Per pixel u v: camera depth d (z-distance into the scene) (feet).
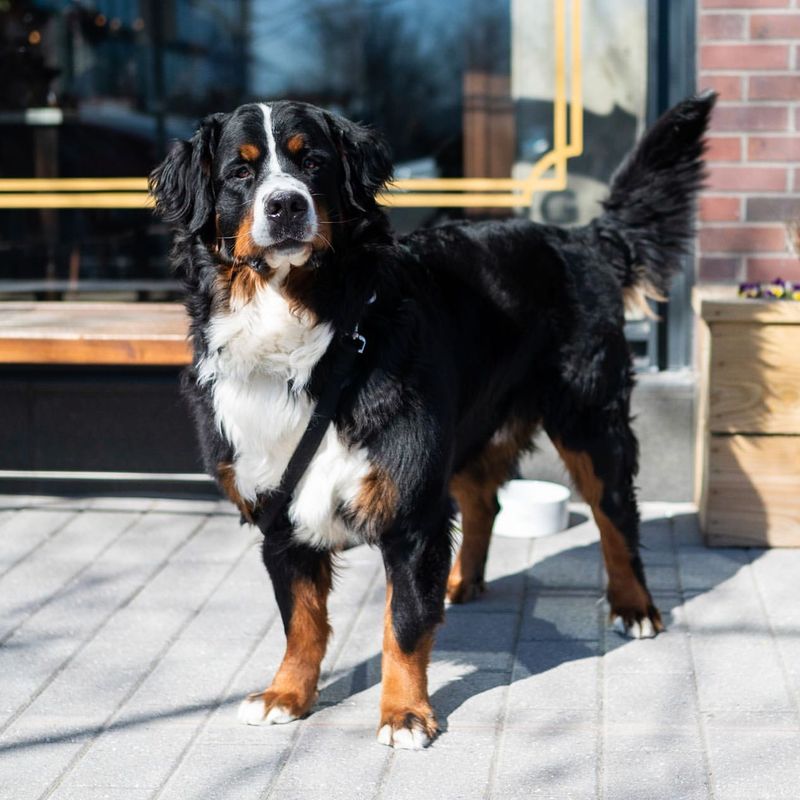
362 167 9.85
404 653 9.74
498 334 11.17
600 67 16.12
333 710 10.19
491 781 8.93
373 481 9.59
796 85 14.87
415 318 9.98
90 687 10.73
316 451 9.60
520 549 14.17
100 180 18.07
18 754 9.53
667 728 9.69
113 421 16.33
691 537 14.37
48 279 18.47
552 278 11.76
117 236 18.33
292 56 18.83
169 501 16.12
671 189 12.71
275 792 8.87
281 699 10.00
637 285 12.84
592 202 16.60
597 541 14.40
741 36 14.85
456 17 17.03
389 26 17.67
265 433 9.62
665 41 15.47
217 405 9.80
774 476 13.74
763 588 12.69
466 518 12.53
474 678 10.73
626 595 11.75
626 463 11.96
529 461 15.88
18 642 11.71
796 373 13.50
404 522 9.70
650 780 8.87
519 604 12.48
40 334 13.51
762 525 13.85
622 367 12.10
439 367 10.10
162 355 13.41
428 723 9.60
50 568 13.70
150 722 10.03
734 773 8.94
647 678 10.64
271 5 18.74
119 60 19.75
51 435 16.44
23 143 19.24
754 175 15.12
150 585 13.15
